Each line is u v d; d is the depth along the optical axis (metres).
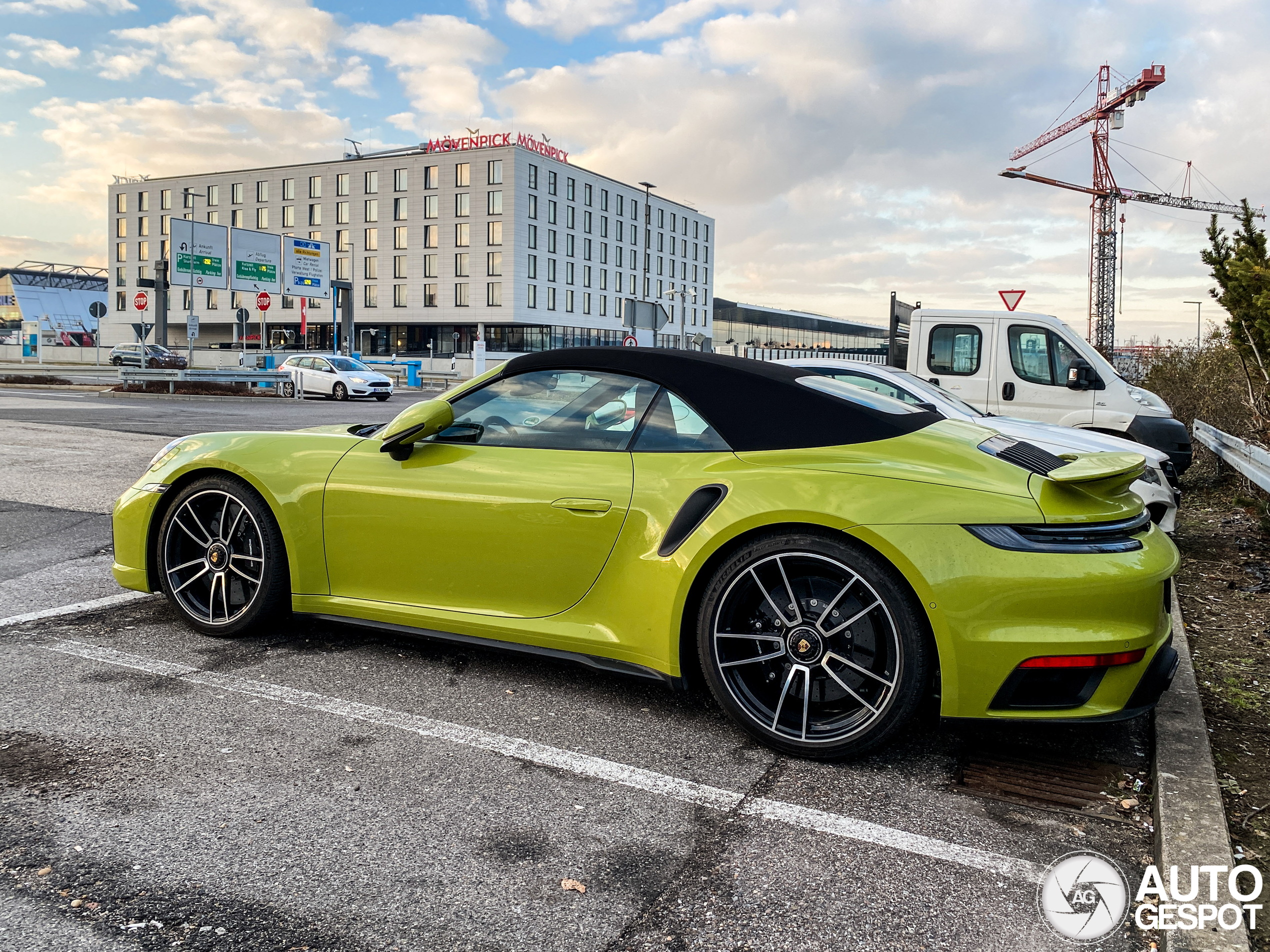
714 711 3.08
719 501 2.76
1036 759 2.79
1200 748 2.74
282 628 3.85
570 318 71.62
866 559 2.56
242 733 2.76
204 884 1.95
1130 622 2.44
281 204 73.62
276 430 3.79
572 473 3.03
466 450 3.24
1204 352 12.03
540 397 3.24
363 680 3.25
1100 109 63.09
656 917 1.89
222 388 25.58
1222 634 4.24
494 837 2.20
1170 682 2.57
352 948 1.75
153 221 78.69
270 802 2.33
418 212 68.38
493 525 3.08
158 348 36.12
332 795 2.38
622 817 2.32
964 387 8.36
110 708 2.92
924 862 2.16
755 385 2.96
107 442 10.57
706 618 2.78
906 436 2.82
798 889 2.02
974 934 1.87
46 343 66.38
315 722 2.87
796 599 2.69
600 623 2.96
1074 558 2.44
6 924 1.78
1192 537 6.80
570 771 2.58
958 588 2.45
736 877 2.06
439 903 1.91
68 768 2.48
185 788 2.39
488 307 66.50
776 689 2.77
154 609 4.08
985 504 2.52
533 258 67.38
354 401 25.02
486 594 3.14
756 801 2.44
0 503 6.56
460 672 3.37
